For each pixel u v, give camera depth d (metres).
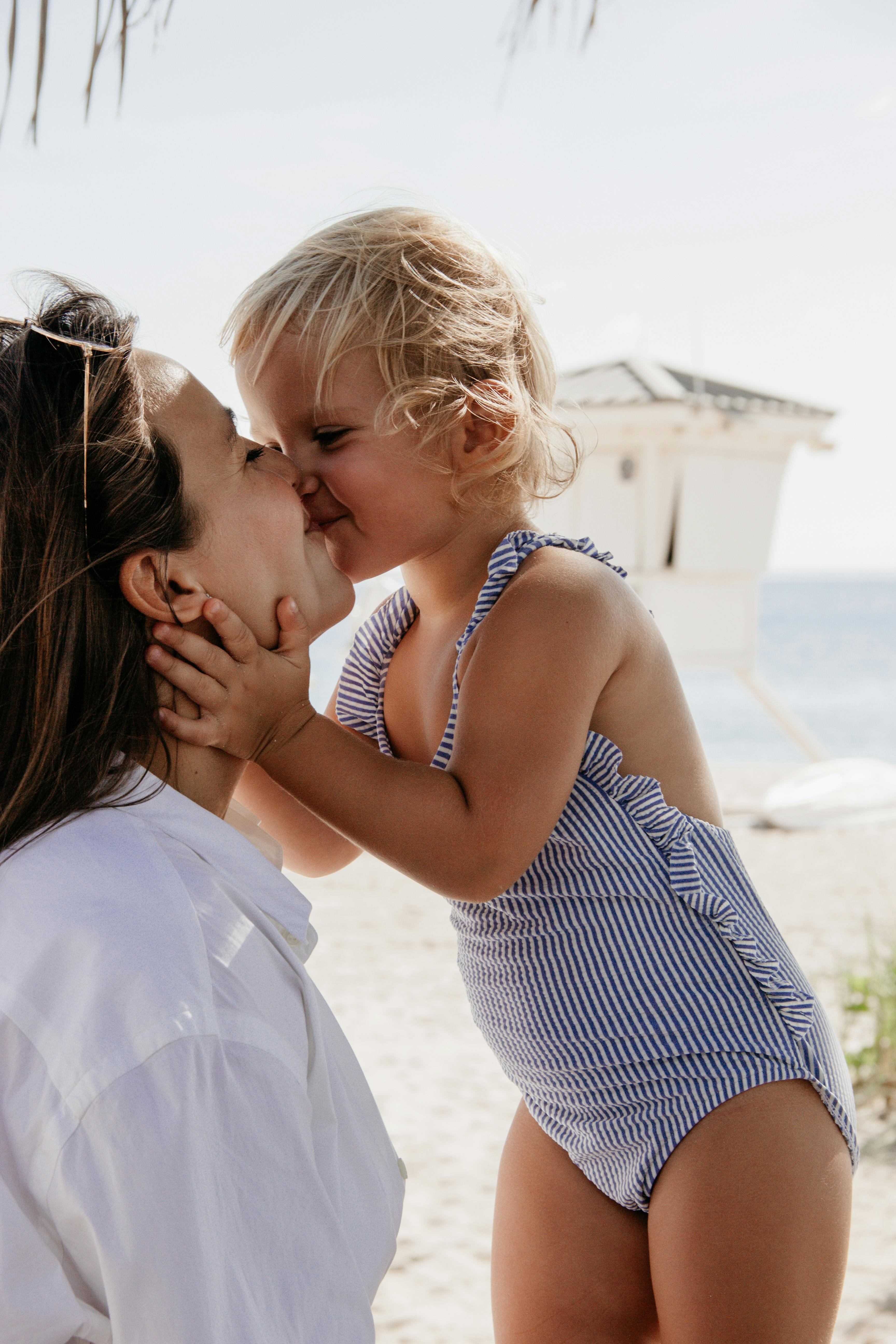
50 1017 0.84
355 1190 1.01
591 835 1.51
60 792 0.94
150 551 1.02
